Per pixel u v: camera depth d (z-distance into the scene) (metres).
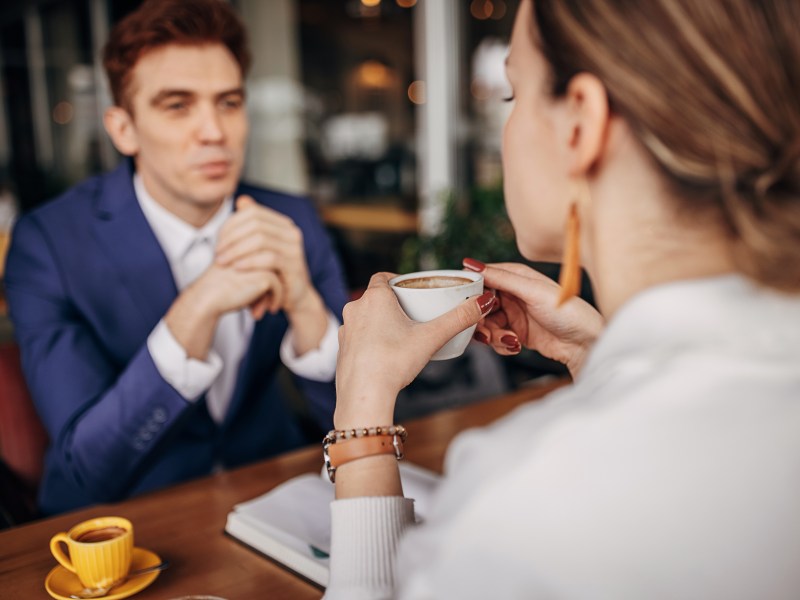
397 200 4.66
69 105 5.28
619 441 0.44
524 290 0.87
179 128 1.46
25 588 0.94
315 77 4.85
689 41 0.45
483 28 4.14
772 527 0.43
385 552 0.60
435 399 1.81
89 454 1.25
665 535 0.42
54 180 5.36
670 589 0.42
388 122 4.62
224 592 0.93
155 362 1.24
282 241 1.37
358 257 4.87
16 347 1.67
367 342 0.68
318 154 4.94
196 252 1.61
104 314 1.50
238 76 1.51
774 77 0.45
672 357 0.46
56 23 5.18
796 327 0.46
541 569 0.43
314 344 1.47
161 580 0.96
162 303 1.53
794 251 0.45
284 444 1.70
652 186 0.50
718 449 0.43
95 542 0.92
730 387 0.45
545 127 0.54
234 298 1.31
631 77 0.46
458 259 2.91
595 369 0.50
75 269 1.49
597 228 0.53
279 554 1.00
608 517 0.43
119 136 1.55
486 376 1.88
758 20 0.45
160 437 1.26
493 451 0.46
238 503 1.18
